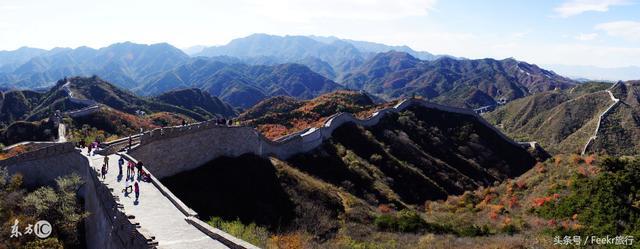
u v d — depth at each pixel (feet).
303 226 112.68
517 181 160.56
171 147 120.37
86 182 101.14
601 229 101.96
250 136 147.33
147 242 50.08
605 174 122.42
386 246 98.17
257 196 122.01
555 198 124.67
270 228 108.58
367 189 160.76
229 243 56.34
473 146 253.65
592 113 529.04
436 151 232.32
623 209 107.55
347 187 155.22
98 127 257.96
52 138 222.89
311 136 179.01
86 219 90.99
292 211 119.96
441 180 197.36
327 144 188.03
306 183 136.87
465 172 222.89
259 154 150.20
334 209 128.06
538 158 270.87
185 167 125.29
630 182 116.47
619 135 447.01
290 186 131.95
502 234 107.34
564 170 147.02
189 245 56.54
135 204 72.13
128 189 80.79
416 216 122.83
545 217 119.34
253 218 111.14
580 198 118.32
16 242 79.61
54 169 116.57
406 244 100.78
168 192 77.36
